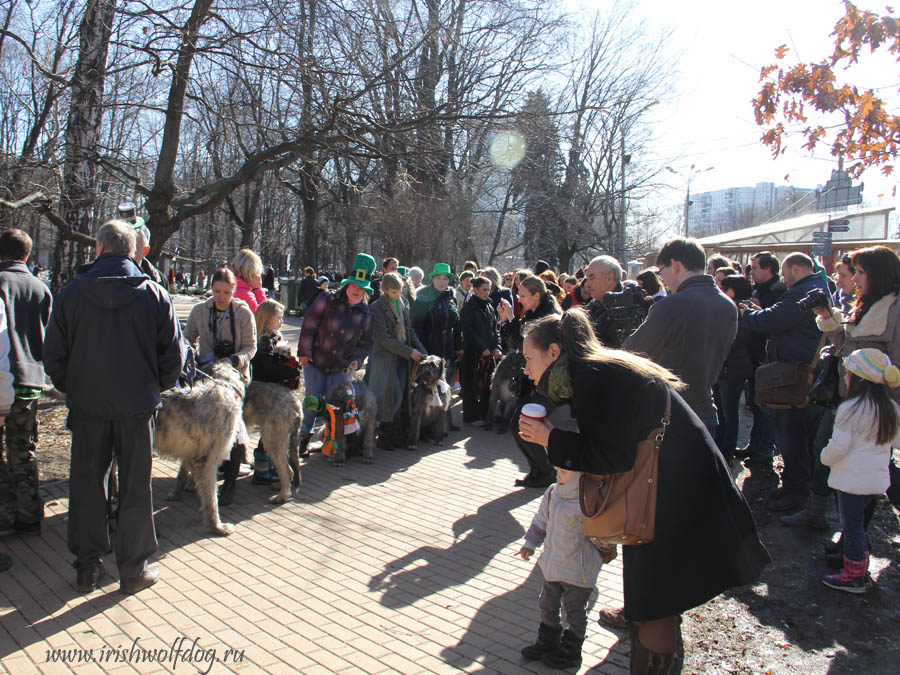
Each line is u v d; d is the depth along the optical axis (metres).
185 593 3.81
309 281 20.25
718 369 4.02
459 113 8.77
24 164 7.65
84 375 3.61
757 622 3.83
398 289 7.11
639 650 2.66
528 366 3.05
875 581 4.36
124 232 3.84
